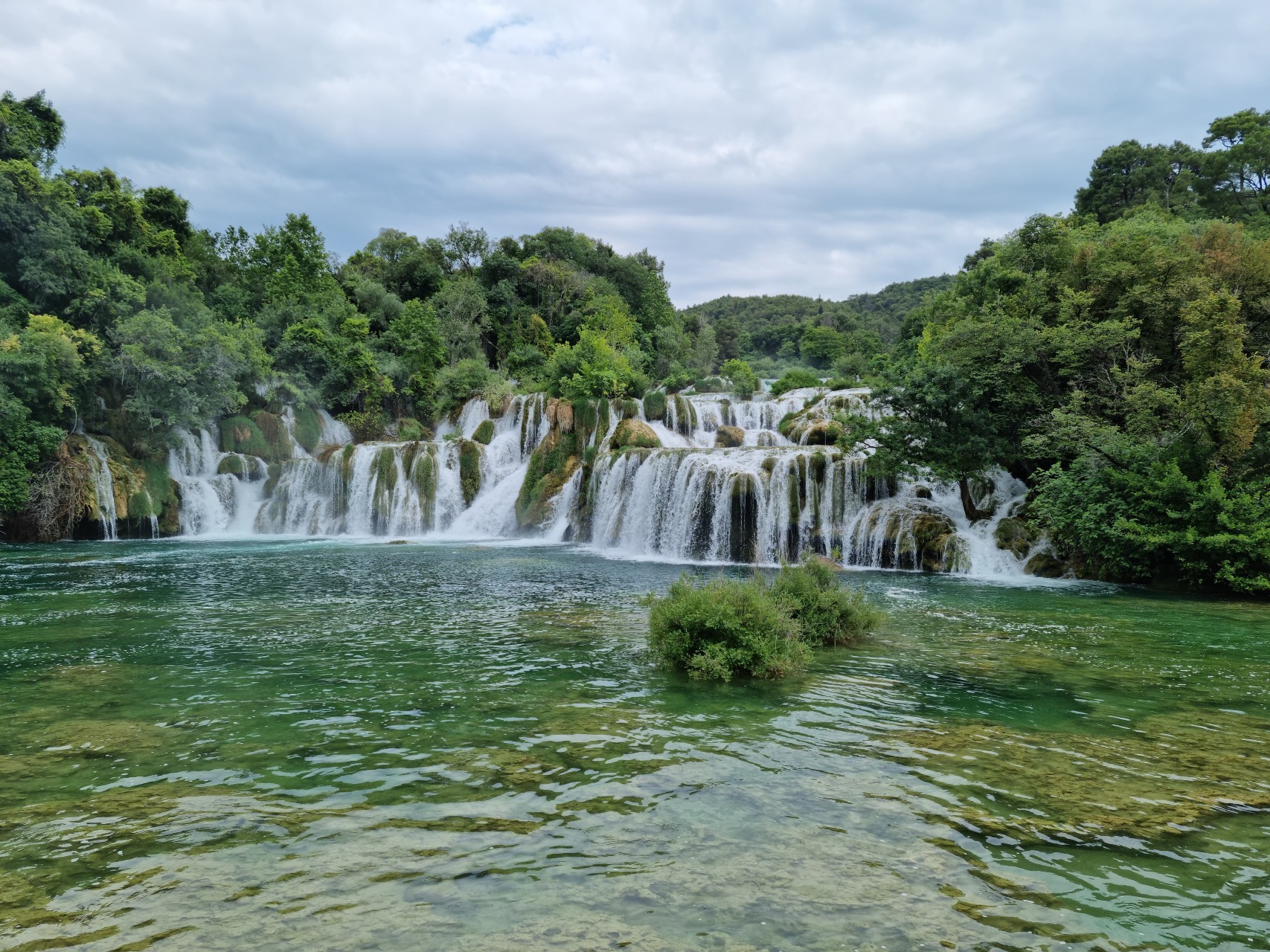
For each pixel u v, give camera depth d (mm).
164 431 39312
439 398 55500
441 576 22250
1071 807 6062
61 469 33750
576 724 8273
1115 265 26734
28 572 23016
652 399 40406
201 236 63781
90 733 7898
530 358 67875
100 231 43469
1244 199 51625
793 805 6062
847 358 79750
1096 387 25344
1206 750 7539
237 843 5336
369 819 5773
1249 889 4754
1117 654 12180
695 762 7086
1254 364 20969
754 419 43812
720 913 4383
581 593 18922
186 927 4211
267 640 13016
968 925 4273
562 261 90312
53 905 4445
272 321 51781
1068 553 23016
